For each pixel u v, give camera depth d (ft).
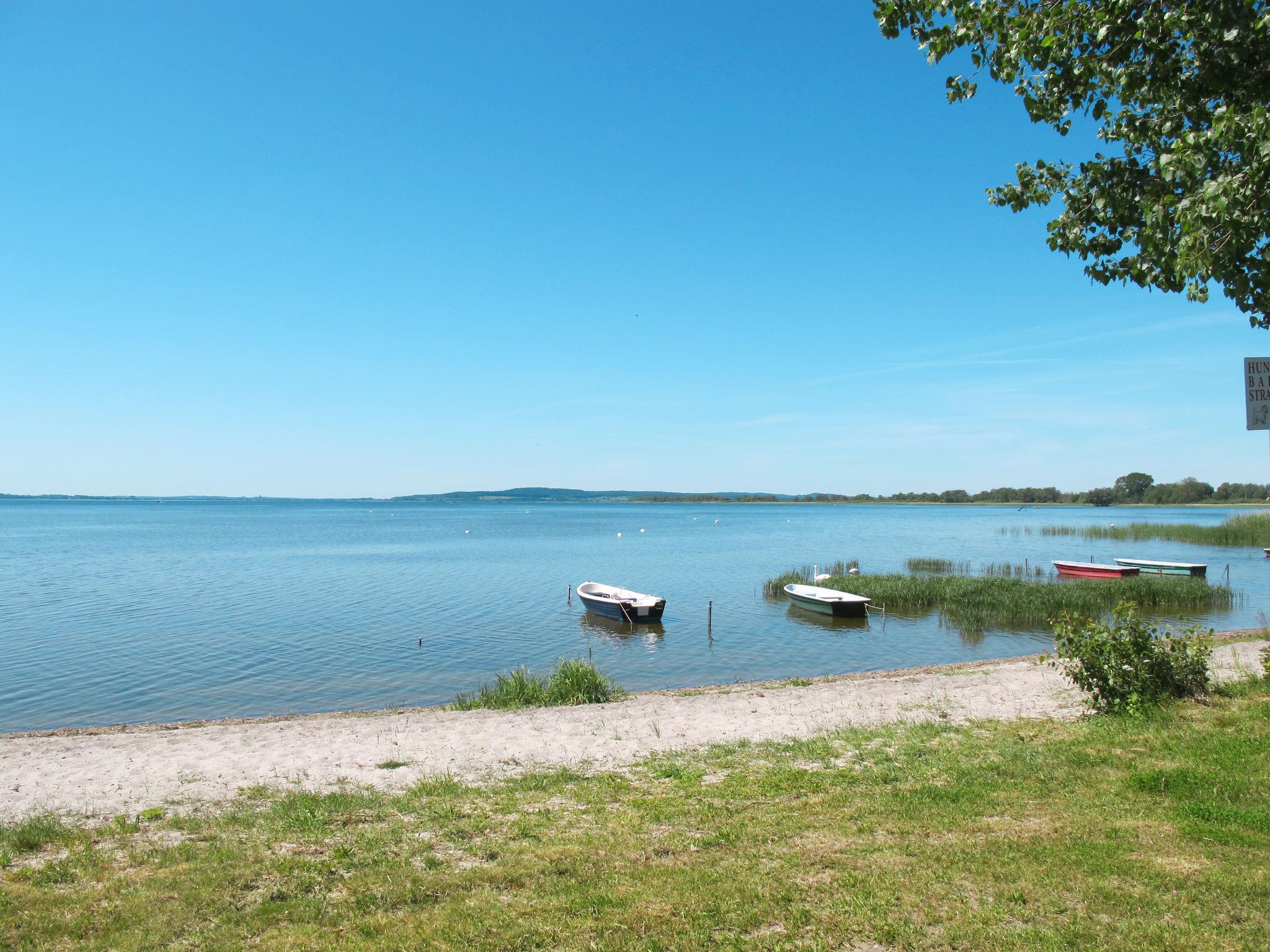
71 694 63.87
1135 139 24.54
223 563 181.27
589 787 29.58
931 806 24.64
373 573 159.84
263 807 28.76
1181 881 18.20
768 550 226.99
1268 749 27.43
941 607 103.71
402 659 77.20
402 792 30.17
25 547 237.25
